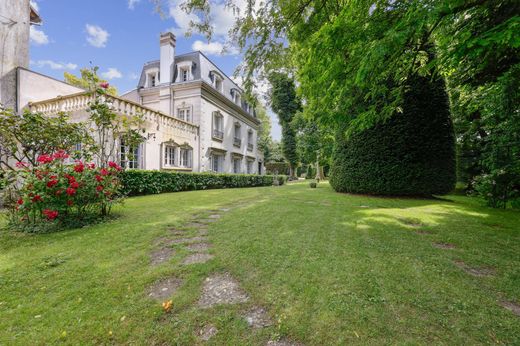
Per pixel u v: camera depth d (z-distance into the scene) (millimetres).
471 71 5492
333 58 3576
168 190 9562
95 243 3107
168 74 14438
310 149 19219
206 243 3154
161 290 2031
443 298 1879
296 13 4406
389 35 2840
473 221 4328
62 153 4320
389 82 6375
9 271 2340
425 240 3281
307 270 2344
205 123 14281
